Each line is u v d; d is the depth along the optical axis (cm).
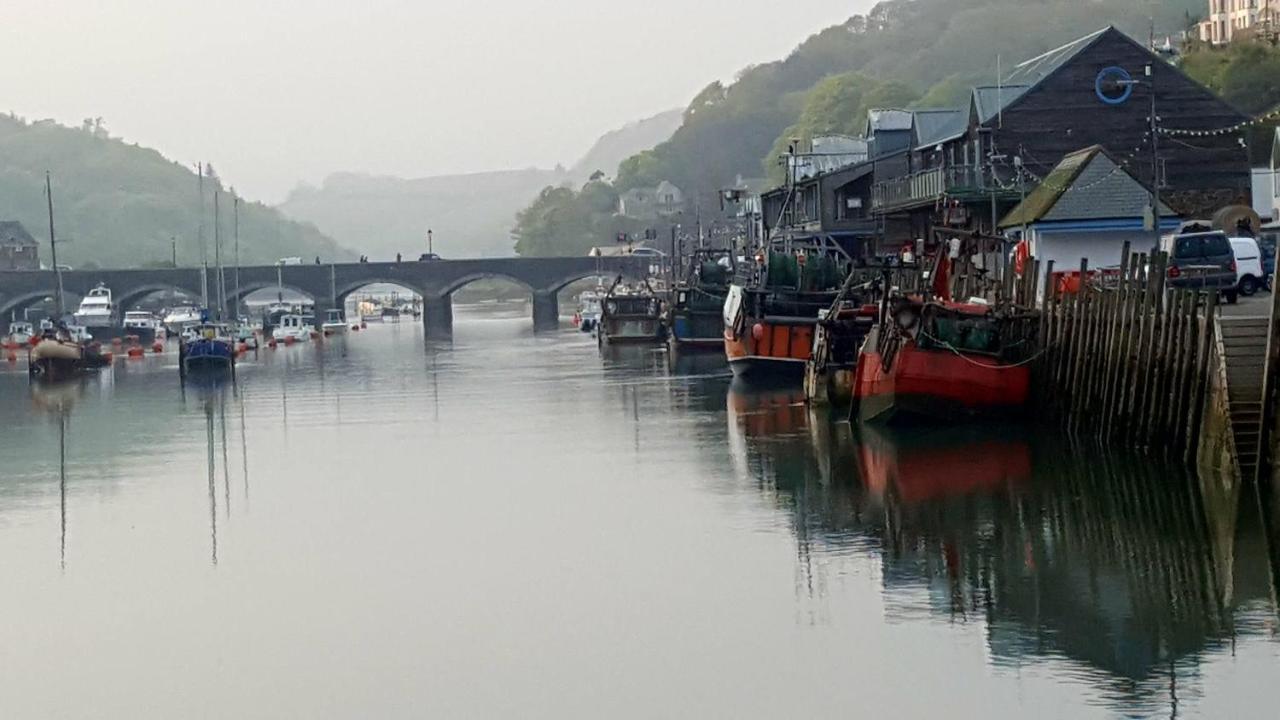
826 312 6250
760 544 3775
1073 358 4666
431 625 3253
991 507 3984
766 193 12075
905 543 3691
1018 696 2645
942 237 6031
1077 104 7656
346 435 6250
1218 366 3703
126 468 5534
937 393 4981
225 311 16712
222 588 3647
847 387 5916
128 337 14525
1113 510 3850
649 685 2817
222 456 5769
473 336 14750
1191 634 2894
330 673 2980
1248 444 3631
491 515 4322
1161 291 4019
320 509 4550
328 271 17300
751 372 7294
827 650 2938
